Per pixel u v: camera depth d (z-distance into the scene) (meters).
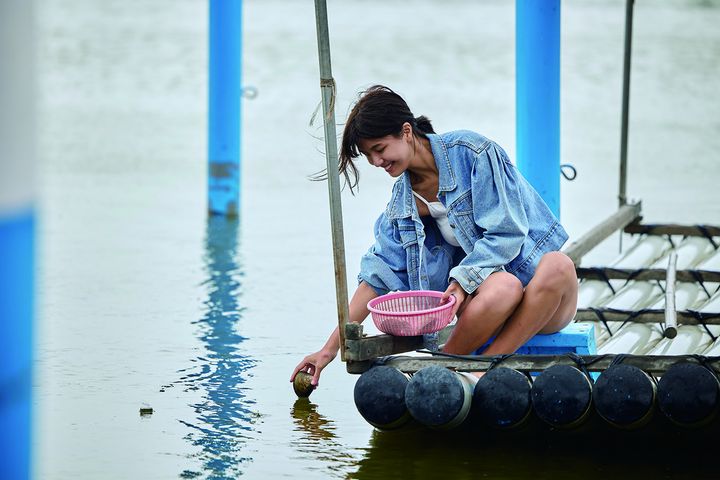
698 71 32.03
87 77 31.52
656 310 10.25
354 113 8.38
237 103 18.11
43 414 8.80
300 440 8.20
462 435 8.16
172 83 30.88
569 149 23.05
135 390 9.46
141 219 17.83
